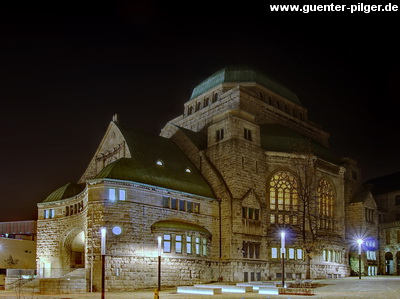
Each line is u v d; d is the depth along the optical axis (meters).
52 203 49.19
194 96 71.44
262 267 48.88
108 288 36.78
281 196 53.53
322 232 55.97
